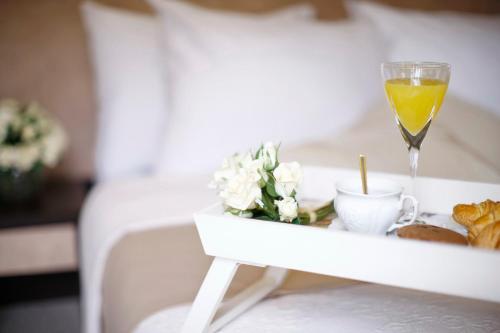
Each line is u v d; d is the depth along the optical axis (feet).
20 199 6.59
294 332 2.79
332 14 7.70
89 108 7.46
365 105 6.44
